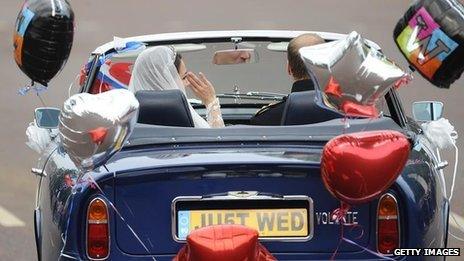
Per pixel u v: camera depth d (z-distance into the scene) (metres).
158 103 14.09
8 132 29.52
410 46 13.01
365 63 12.32
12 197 23.25
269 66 17.28
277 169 12.88
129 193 12.98
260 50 17.17
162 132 13.64
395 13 49.44
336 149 12.23
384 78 12.30
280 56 17.20
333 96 12.55
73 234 13.02
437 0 12.77
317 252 12.96
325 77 12.46
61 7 13.94
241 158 12.90
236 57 17.17
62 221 13.14
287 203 12.95
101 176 12.90
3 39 44.88
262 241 12.92
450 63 12.91
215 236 11.85
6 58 41.00
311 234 12.95
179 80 15.57
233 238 11.84
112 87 16.19
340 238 12.95
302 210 12.95
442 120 15.86
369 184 12.29
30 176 25.03
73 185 13.27
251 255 11.89
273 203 12.95
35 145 16.42
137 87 15.45
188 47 17.03
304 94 14.17
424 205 13.12
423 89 33.41
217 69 17.31
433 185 13.66
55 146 15.74
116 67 16.28
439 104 16.27
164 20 49.00
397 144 12.27
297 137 13.49
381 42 41.12
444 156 24.91
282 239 12.94
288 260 12.96
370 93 12.46
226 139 13.46
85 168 12.79
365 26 45.59
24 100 33.72
